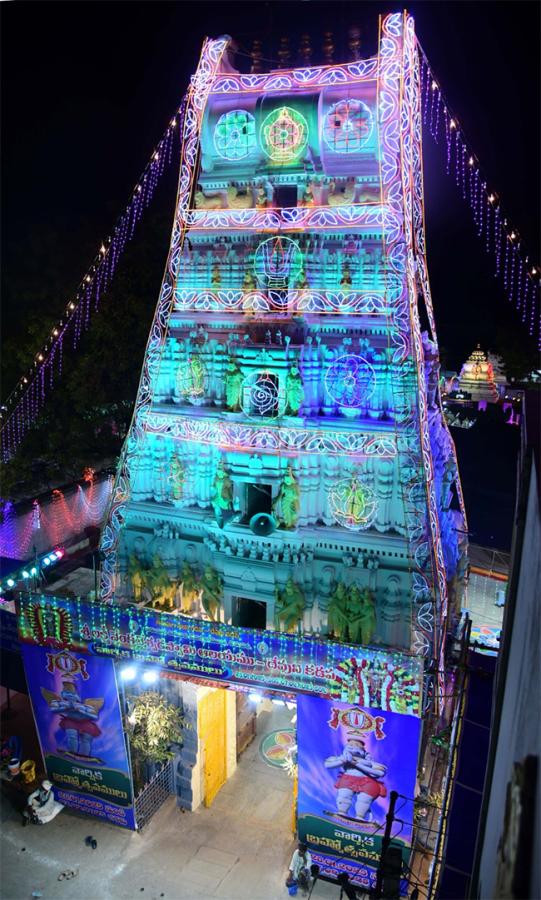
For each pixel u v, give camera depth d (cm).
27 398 4603
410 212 2292
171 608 2642
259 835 2605
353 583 2339
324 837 2381
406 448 2236
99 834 2611
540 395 2173
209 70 2419
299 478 2369
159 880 2397
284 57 2509
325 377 2356
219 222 2462
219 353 2497
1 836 2589
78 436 4569
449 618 2577
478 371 7044
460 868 1625
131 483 2616
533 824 836
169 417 2534
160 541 2611
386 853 1822
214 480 2505
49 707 2612
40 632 2534
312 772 2330
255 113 2333
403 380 2241
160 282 4416
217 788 2820
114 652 2450
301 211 2347
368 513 2311
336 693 2200
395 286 2241
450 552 2706
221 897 2327
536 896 757
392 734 2181
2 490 4541
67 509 4938
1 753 2811
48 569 3809
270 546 2431
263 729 3191
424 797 2288
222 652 2317
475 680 2250
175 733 2634
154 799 2706
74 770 2645
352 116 2230
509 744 1180
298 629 2436
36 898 2306
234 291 2434
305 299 2345
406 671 2088
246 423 2412
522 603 1460
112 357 4369
